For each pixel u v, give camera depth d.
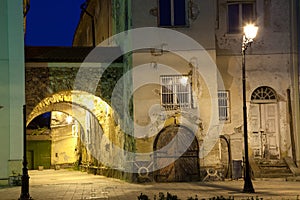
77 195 19.92
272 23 26.92
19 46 25.67
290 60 26.91
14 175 24.97
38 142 47.50
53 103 31.42
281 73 26.88
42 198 19.11
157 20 25.69
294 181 24.31
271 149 26.62
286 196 17.86
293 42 26.91
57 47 27.55
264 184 22.77
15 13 25.78
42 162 47.44
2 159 25.00
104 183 25.48
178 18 25.84
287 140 26.66
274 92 26.84
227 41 26.83
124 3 27.08
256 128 26.64
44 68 26.89
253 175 25.39
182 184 23.66
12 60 25.55
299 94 26.83
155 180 25.08
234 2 26.94
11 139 25.16
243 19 26.94
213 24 25.75
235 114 26.61
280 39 26.94
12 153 25.11
